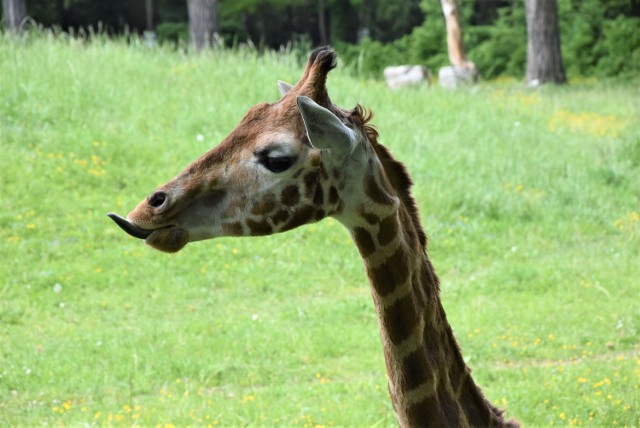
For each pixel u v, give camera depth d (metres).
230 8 61.12
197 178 5.82
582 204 22.61
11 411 12.39
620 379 12.45
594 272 17.89
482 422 6.68
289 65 29.64
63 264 17.91
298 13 72.38
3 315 15.98
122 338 15.03
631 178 24.59
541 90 41.56
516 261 19.12
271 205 5.79
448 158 24.45
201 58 28.95
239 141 5.86
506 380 12.72
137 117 23.81
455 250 19.75
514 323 15.22
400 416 6.24
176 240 5.85
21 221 19.09
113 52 28.06
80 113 23.55
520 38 59.50
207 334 15.25
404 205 6.32
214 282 17.77
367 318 16.00
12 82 23.92
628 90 42.94
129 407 12.23
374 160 5.93
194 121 24.06
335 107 5.95
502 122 29.75
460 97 32.53
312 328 15.53
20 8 38.84
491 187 22.89
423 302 6.25
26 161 20.98
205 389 13.25
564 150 27.12
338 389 12.78
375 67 60.00
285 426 11.44
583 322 15.23
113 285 17.44
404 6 71.56
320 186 5.82
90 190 20.55
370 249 6.03
